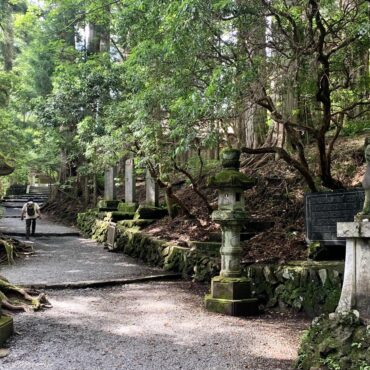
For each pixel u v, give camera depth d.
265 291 6.91
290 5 6.21
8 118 14.50
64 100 13.64
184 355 4.49
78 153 16.62
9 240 11.52
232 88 5.09
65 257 11.22
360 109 9.42
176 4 5.21
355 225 3.78
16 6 20.33
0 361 4.20
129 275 8.95
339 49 6.52
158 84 6.95
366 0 5.49
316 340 3.83
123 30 7.99
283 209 9.58
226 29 5.89
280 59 6.28
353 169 9.41
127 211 14.24
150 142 8.18
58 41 16.97
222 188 6.49
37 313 5.98
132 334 5.19
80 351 4.54
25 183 30.83
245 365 4.22
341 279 6.03
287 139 11.01
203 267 8.66
